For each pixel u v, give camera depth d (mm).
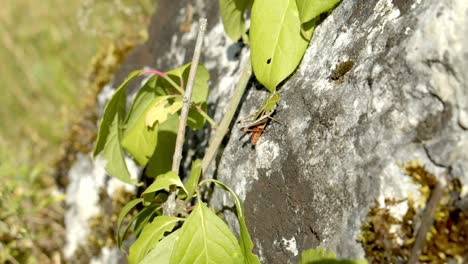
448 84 332
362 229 343
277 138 395
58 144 721
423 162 335
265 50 399
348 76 370
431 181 332
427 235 327
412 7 356
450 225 325
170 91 454
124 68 611
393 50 352
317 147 371
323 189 363
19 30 893
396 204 337
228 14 456
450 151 329
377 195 342
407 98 342
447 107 332
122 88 428
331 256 345
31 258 583
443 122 333
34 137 746
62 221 601
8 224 586
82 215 581
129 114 450
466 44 329
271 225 389
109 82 618
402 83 344
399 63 347
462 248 322
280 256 381
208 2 575
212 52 529
